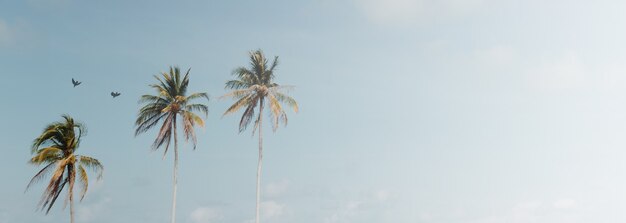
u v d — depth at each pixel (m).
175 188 63.31
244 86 64.56
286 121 64.19
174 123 63.72
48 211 50.34
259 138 65.06
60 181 51.22
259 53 65.06
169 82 63.50
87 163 52.53
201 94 63.62
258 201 63.94
